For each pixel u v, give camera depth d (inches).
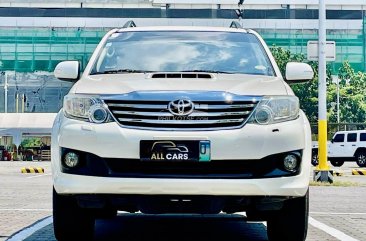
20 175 864.9
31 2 3410.4
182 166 214.4
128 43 279.0
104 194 215.5
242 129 216.4
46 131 1998.0
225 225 315.6
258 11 3388.3
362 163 1330.0
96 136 216.7
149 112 216.8
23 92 3088.1
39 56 3046.3
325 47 678.5
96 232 288.4
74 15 3427.7
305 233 238.2
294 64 269.1
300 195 220.7
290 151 219.8
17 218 346.3
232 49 276.2
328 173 669.9
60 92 3085.6
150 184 211.6
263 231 295.0
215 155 213.3
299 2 3378.4
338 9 3442.4
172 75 246.7
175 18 3430.1
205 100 217.3
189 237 275.0
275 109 221.9
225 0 3403.1
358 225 326.6
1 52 3031.5
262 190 214.1
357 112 2439.7
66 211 232.4
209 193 211.8
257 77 252.8
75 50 3056.1
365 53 3016.7
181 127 215.9
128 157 213.9
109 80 238.8
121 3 3422.7
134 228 302.8
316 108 2255.2
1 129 1990.7
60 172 221.3
